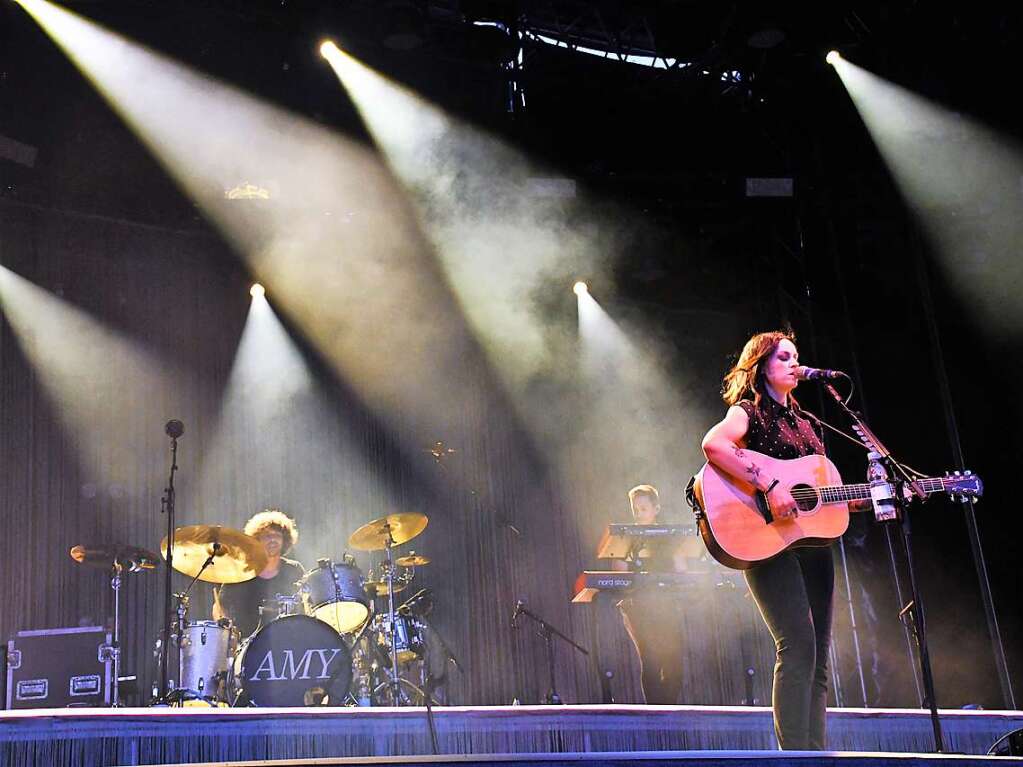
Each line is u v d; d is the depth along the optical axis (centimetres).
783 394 403
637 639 678
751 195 976
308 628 634
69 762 372
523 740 442
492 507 1009
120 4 832
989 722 496
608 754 261
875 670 845
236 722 399
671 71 945
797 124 972
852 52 907
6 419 884
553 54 941
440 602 1005
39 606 862
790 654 363
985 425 820
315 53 887
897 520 391
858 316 912
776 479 376
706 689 944
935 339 855
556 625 1028
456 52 899
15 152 870
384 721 423
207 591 907
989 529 802
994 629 788
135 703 785
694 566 706
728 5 886
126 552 712
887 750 484
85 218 939
